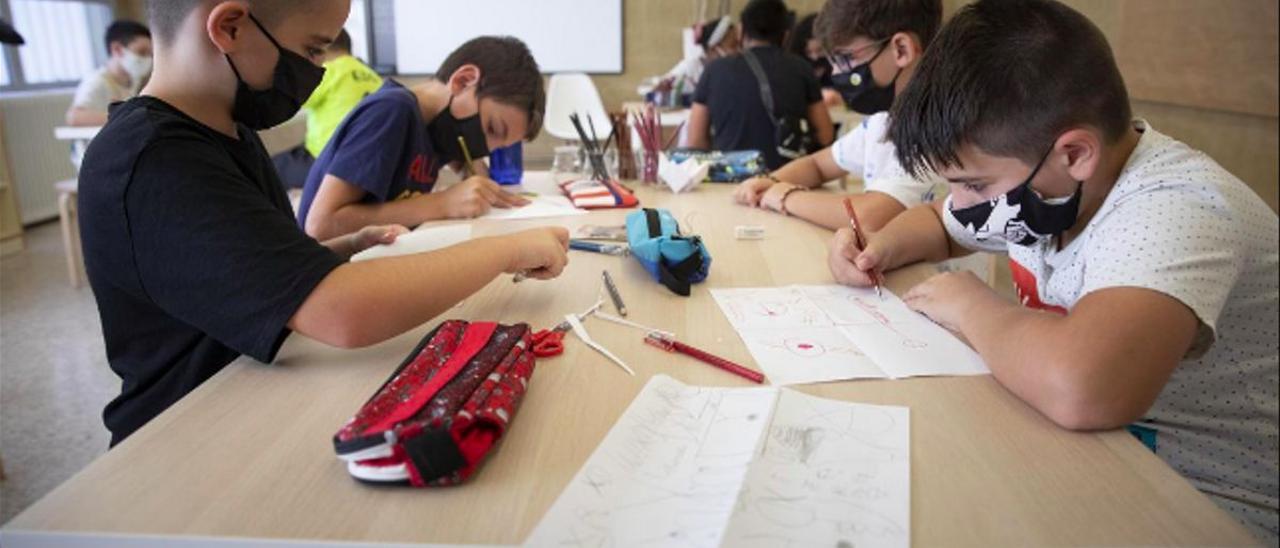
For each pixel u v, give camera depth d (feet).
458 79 5.81
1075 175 2.81
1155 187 2.86
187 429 2.31
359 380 2.65
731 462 2.12
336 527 1.86
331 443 2.24
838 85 5.37
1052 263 3.37
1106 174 3.01
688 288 3.56
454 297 3.04
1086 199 3.09
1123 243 2.75
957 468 2.11
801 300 3.48
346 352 2.88
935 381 2.64
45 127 16.38
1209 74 8.84
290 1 2.91
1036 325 2.64
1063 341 2.45
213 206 2.67
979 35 2.85
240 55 2.94
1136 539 1.81
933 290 3.28
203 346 3.10
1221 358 3.30
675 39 19.43
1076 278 3.18
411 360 2.51
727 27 13.98
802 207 5.11
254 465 2.12
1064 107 2.71
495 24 19.30
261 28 2.92
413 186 5.77
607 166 6.71
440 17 19.26
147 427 2.32
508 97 5.84
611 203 5.47
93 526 1.86
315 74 3.18
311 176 5.93
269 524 1.87
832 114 12.53
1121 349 2.36
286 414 2.41
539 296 3.53
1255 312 3.19
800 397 2.49
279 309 2.64
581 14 19.35
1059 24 2.77
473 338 2.65
